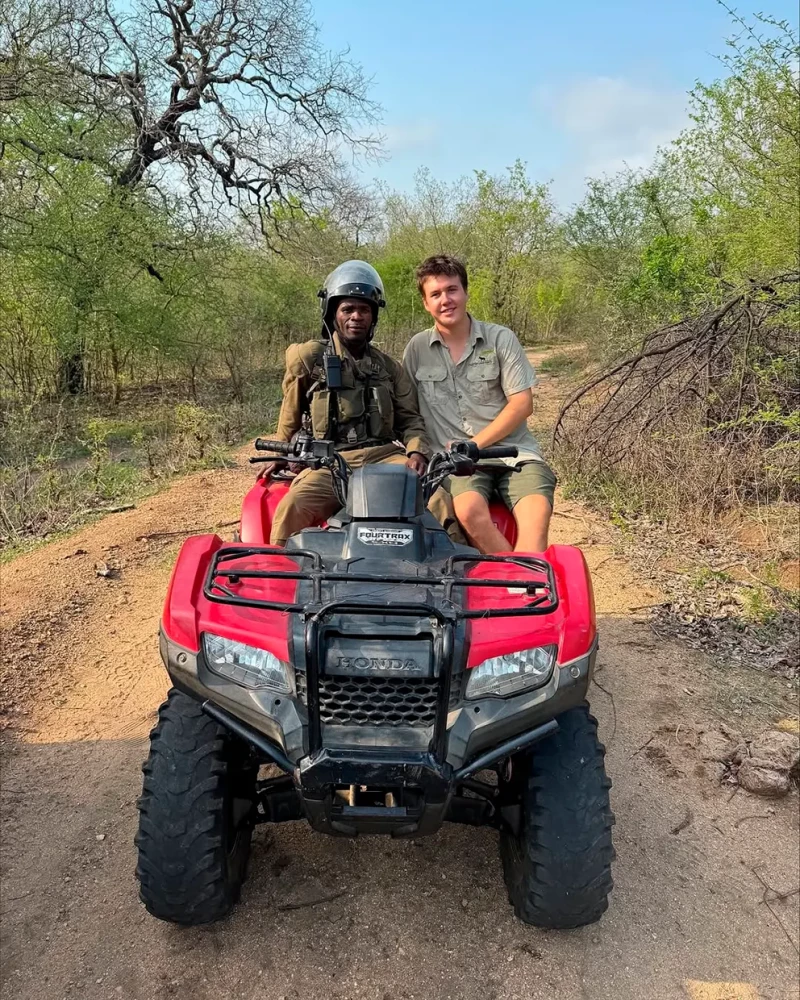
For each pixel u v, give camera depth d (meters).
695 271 9.89
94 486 8.07
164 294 13.84
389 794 2.33
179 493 7.88
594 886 2.44
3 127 11.15
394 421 3.94
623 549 6.04
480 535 3.43
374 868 2.98
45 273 11.62
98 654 4.58
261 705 2.30
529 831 2.46
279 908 2.79
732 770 3.59
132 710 4.02
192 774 2.44
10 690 4.18
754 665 4.46
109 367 14.78
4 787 3.43
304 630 2.27
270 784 2.72
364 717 2.27
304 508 3.31
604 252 16.70
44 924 2.73
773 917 2.82
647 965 2.60
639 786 3.47
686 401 7.27
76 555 6.07
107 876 2.94
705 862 3.06
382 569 2.60
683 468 6.82
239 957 2.60
